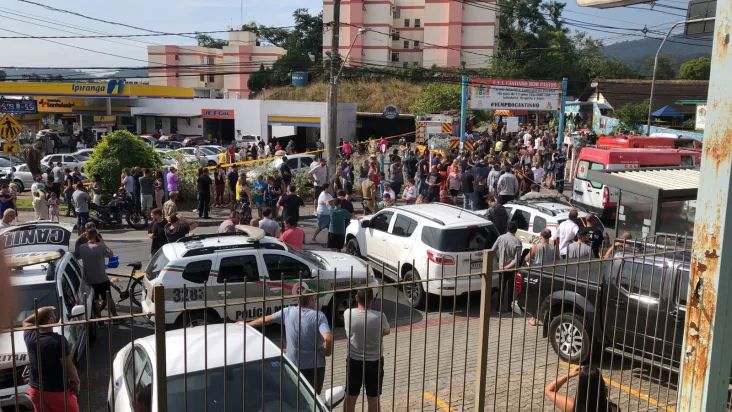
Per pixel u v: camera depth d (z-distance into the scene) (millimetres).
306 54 81812
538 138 33812
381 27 80375
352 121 47250
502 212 14289
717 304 3701
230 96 85250
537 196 15602
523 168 24594
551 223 13422
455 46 78000
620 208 12547
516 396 7051
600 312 7840
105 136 21984
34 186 18188
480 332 4820
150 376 4898
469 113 46812
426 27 79250
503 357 8289
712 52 3629
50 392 5387
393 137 45375
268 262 9703
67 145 43469
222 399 4723
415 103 53438
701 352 3801
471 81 30688
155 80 88812
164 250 9844
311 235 17922
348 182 23594
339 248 14258
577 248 10469
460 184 22375
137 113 49656
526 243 13867
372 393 5699
